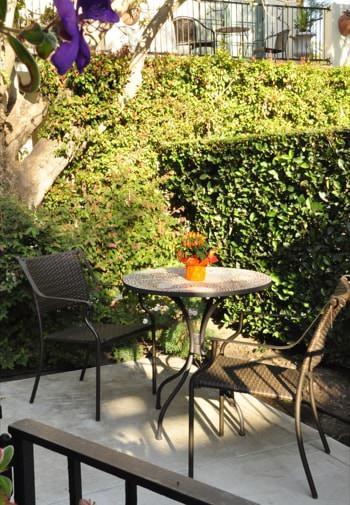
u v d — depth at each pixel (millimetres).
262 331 5457
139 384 4602
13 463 1326
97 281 4828
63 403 4195
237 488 2971
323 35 9414
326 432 3676
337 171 4441
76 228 5254
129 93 6285
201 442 3531
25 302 4883
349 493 2908
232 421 3852
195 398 4273
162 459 3312
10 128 5801
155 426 3779
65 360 5098
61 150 6027
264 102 7387
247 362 3488
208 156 5617
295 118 7641
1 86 5742
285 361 4996
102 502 2838
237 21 10016
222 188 5605
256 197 5168
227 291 3395
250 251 5371
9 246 4738
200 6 9773
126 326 4344
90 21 933
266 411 4016
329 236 4582
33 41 840
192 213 6164
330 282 4633
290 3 10094
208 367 3377
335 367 4883
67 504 2824
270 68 7352
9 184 5629
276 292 5141
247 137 5148
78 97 5945
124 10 6188
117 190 5703
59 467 3217
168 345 5199
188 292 3361
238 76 7199
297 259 4910
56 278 4406
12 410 4055
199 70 6875
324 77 7797
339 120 7855
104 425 3799
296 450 3404
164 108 6672
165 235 5715
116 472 1111
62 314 5027
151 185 5988
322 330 2854
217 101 7066
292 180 4797
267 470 3162
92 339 3918
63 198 6035
